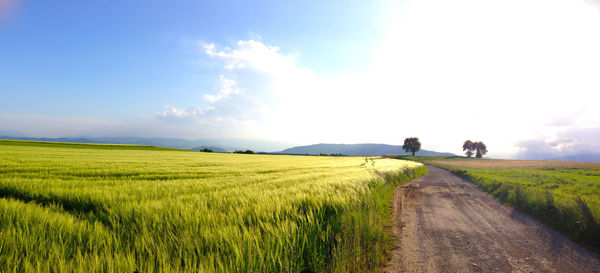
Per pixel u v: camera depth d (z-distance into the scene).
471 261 4.66
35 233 3.59
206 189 9.02
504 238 6.11
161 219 4.46
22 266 2.77
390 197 12.40
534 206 9.27
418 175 29.88
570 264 4.55
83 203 6.24
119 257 2.95
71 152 43.66
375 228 5.66
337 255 3.98
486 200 12.20
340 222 5.39
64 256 3.04
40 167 16.48
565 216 7.26
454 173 35.12
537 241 5.89
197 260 3.20
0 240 3.15
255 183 11.20
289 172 19.33
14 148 46.06
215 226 4.22
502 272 4.19
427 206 10.46
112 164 22.20
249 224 4.57
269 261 3.28
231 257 3.22
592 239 5.66
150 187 9.01
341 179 12.12
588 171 31.47
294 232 4.11
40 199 6.77
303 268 3.81
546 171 32.03
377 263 4.27
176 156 50.25
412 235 6.29
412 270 4.22
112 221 4.53
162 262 2.98
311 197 6.79
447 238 6.07
